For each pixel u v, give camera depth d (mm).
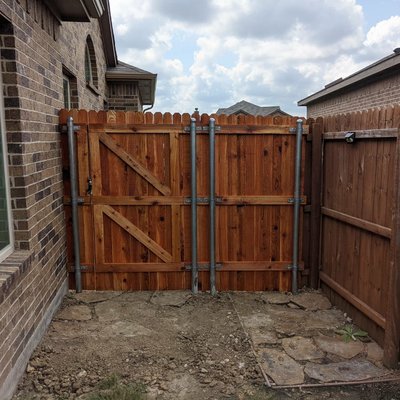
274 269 4242
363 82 8461
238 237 4195
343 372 2697
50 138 3500
